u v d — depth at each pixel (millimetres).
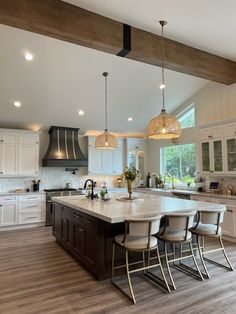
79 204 3797
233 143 5047
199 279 3154
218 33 3891
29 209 6066
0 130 6008
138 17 3461
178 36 4004
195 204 3797
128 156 8031
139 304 2584
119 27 3578
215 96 5945
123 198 4371
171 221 3049
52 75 4945
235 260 3773
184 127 7051
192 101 6648
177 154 7316
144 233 2818
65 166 6688
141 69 5191
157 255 3252
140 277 3230
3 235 5340
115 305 2570
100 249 3145
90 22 3350
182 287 2949
